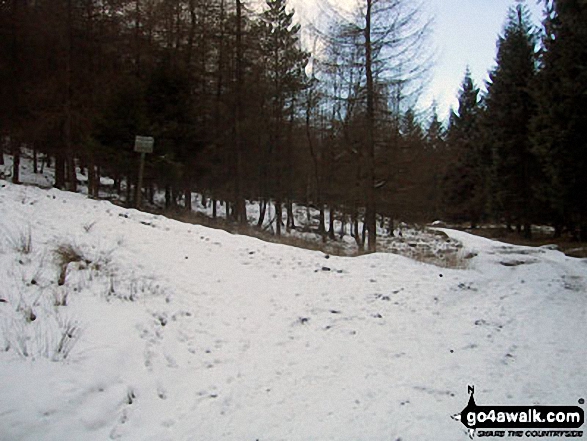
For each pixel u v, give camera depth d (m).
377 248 16.88
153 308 5.80
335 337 5.91
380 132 15.12
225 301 6.84
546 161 19.66
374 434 3.66
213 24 19.28
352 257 11.10
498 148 26.81
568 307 7.97
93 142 16.31
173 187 19.78
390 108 15.14
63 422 3.31
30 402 3.31
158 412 3.86
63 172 19.23
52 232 7.72
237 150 18.70
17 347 3.92
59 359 3.95
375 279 8.95
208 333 5.63
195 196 31.64
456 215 40.53
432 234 29.56
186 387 4.35
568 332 6.44
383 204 16.14
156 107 17.41
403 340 5.91
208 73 19.88
